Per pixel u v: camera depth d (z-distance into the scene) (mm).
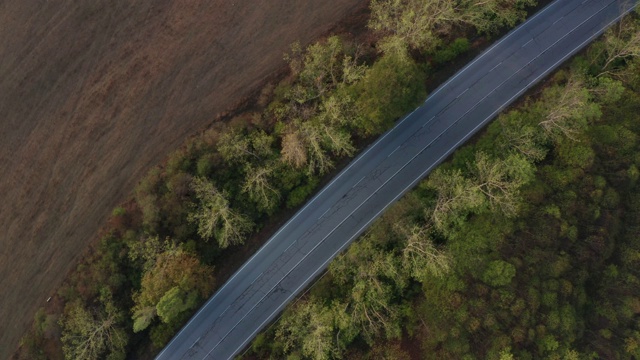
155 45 68875
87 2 69188
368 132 64250
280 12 69188
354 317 59781
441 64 69938
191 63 68750
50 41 69000
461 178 61375
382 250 62250
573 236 57438
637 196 59812
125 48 68812
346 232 67938
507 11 67625
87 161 68000
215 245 65812
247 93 68250
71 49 68875
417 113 69500
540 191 59781
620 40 64625
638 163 59625
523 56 70375
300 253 67875
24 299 66500
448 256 58625
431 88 69750
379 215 67875
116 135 68188
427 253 57781
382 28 68000
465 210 61125
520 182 58312
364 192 68500
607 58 66812
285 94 65250
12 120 68438
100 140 68188
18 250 67250
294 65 66188
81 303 62969
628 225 59531
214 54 68875
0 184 67938
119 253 64062
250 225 65500
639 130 61500
